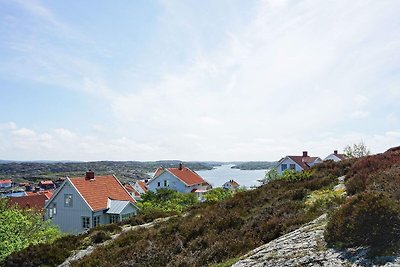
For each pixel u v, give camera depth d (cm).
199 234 1445
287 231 1060
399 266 568
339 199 1234
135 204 4366
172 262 1177
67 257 1816
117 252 1505
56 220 4094
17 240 2314
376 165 1695
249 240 1138
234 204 1847
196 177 7700
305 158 6506
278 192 1825
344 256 662
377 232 662
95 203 4041
